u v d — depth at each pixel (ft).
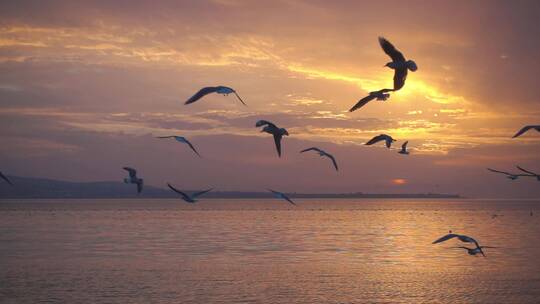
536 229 398.42
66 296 144.77
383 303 137.18
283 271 180.75
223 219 556.92
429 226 433.89
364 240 296.92
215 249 249.14
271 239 303.48
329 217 614.34
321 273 177.68
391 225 446.19
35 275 175.22
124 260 210.38
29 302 138.72
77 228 409.08
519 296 145.28
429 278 169.07
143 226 433.07
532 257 218.38
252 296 144.15
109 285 158.30
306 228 402.93
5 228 409.28
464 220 543.39
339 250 244.22
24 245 272.31
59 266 194.49
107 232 363.97
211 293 147.54
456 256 221.25
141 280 165.58
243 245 268.21
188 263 200.64
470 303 137.59
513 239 307.17
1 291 150.71
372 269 184.85
